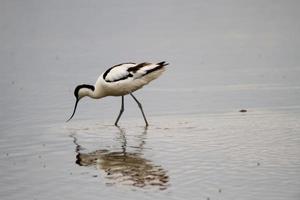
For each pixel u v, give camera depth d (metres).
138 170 11.52
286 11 33.91
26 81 21.12
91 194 10.38
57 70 22.78
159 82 20.20
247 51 24.81
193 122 15.02
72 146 13.51
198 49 25.69
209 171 11.17
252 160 11.70
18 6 38.34
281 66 21.66
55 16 35.03
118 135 14.26
